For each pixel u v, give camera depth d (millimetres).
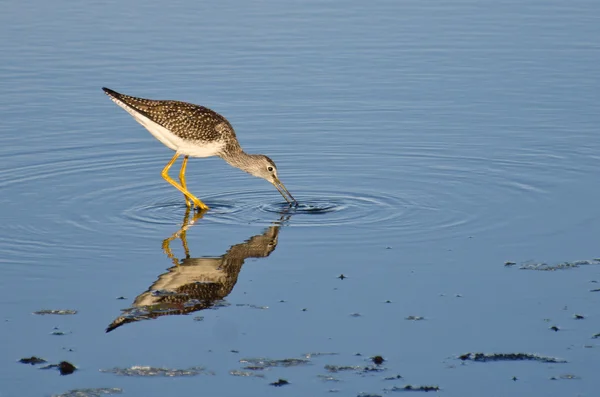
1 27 25078
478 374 9633
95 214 14859
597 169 16562
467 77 21641
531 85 21031
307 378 9617
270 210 15164
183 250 13312
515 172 16594
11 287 11906
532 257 12758
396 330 10664
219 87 20938
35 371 9773
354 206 15219
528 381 9469
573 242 13266
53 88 20828
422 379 9562
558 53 23078
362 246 13344
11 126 18750
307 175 16906
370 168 17109
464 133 18594
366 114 19703
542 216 14406
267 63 22578
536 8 27109
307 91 20859
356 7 27297
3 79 21250
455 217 14469
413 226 14133
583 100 20062
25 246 13344
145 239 13773
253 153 17906
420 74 21891
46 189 15945
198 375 9695
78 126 19000
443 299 11477
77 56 22797
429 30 25094
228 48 23562
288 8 27109
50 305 11398
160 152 18125
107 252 13188
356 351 10180
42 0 27828
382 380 9547
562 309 11102
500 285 11852
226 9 27000
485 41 24109
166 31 24875
